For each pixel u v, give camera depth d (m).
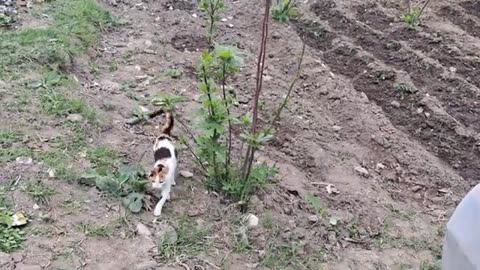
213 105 2.21
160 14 3.85
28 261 1.98
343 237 2.36
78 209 2.20
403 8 4.38
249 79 3.30
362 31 3.99
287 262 2.17
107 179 2.31
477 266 1.43
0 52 3.00
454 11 4.38
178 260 2.08
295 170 2.69
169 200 2.31
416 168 2.88
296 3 4.22
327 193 2.59
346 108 3.23
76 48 3.19
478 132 3.23
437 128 3.20
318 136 2.98
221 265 2.09
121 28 3.59
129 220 2.19
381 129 3.12
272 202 2.40
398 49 3.84
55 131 2.57
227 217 2.28
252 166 2.46
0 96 2.70
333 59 3.69
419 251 2.37
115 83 3.04
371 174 2.81
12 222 2.08
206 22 3.82
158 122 2.78
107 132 2.64
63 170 2.34
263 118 3.01
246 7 4.07
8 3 3.50
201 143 2.31
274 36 3.78
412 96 3.39
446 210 2.64
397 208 2.58
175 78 3.20
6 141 2.44
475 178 2.90
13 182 2.25
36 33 3.22
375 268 2.24
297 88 3.34
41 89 2.80
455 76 3.61
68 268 1.98
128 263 2.04
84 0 3.70
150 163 2.48
